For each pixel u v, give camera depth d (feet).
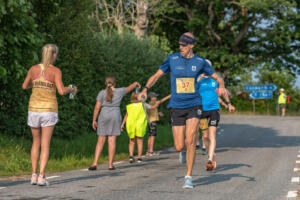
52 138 61.62
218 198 27.07
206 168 42.47
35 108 31.68
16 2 45.27
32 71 32.22
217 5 133.39
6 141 50.49
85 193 28.48
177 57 30.45
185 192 29.04
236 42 144.36
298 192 29.55
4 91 54.60
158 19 144.05
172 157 56.80
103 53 78.79
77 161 48.08
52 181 34.09
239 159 51.96
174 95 30.35
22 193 28.30
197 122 30.04
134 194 28.19
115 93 42.68
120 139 73.46
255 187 31.50
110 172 40.52
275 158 52.85
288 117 174.70
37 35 50.29
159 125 104.58
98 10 96.73
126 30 100.32
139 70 90.02
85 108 70.13
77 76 68.59
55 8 55.67
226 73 144.46
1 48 46.88
